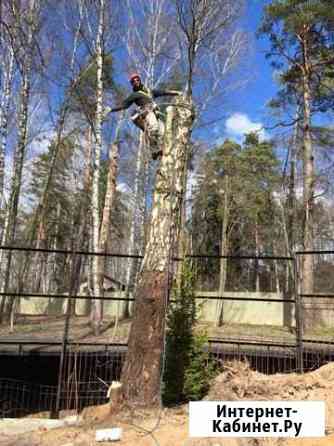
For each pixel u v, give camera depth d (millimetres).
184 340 5797
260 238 34281
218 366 6621
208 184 29234
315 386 5617
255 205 27891
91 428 4629
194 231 32656
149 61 18078
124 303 17797
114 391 4977
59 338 9773
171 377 5645
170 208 5277
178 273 6238
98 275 12836
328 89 17453
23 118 15750
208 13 13117
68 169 25859
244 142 27922
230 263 33688
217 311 16375
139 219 22422
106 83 18297
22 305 24031
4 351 7707
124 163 21203
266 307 18625
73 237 27328
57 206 32469
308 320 14430
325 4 15852
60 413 6902
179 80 17547
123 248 30359
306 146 17109
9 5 8781
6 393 8078
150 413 4793
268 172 27156
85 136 21406
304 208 17484
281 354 7668
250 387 5582
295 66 17688
